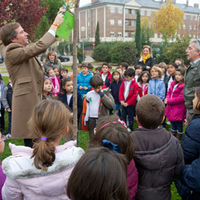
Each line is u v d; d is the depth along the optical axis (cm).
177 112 452
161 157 168
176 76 449
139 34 3747
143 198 173
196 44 335
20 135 234
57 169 133
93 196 93
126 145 159
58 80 636
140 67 646
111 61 3014
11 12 1305
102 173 93
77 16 255
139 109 181
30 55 222
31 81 235
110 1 5012
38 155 129
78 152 143
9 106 489
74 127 279
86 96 414
